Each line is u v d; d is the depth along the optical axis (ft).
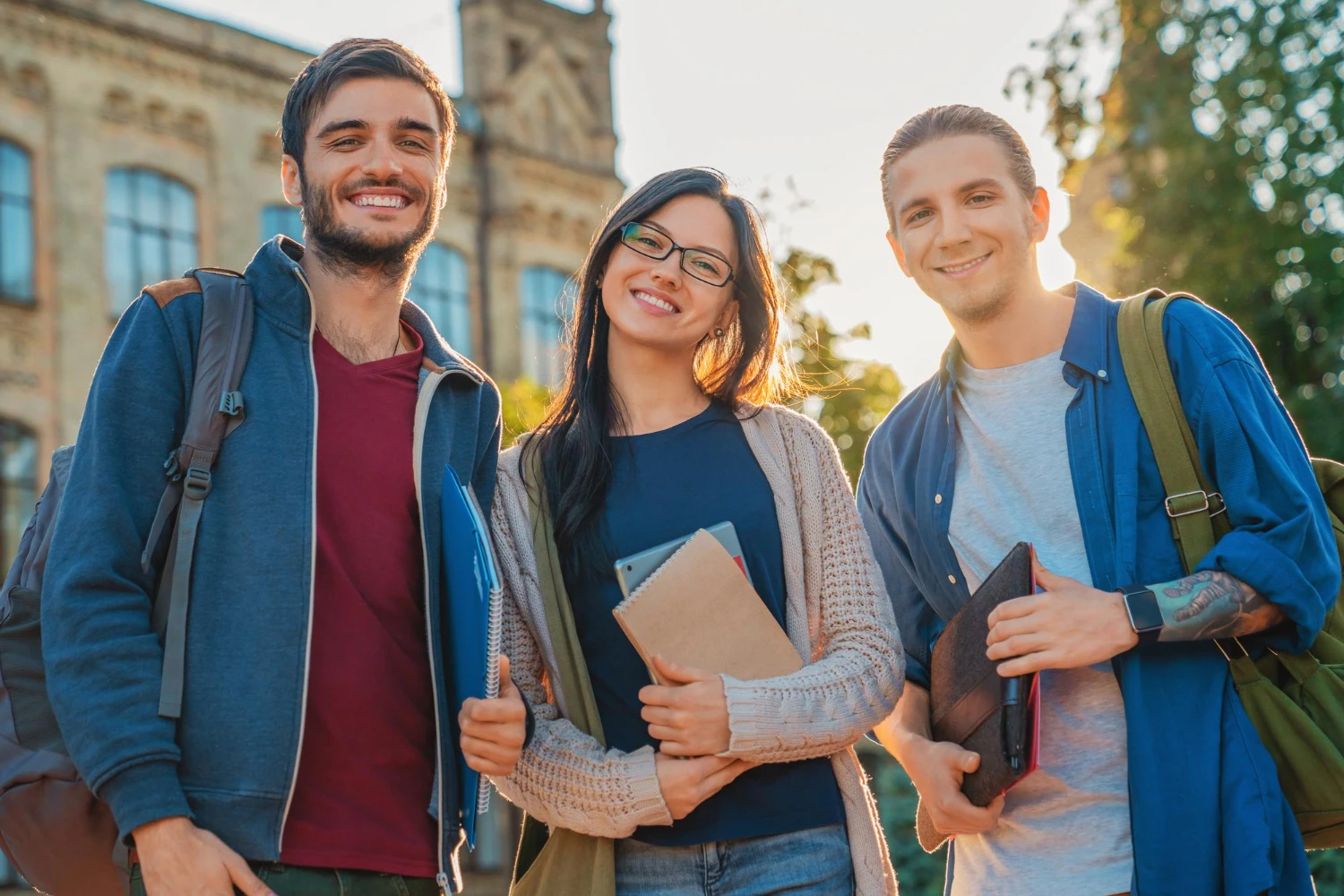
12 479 61.67
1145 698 11.24
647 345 11.91
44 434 62.49
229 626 10.01
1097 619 10.87
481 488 11.70
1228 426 11.39
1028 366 12.49
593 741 11.05
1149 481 11.75
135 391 10.26
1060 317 12.51
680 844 10.91
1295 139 41.68
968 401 12.80
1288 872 10.82
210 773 9.82
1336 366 40.47
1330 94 41.55
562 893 11.00
